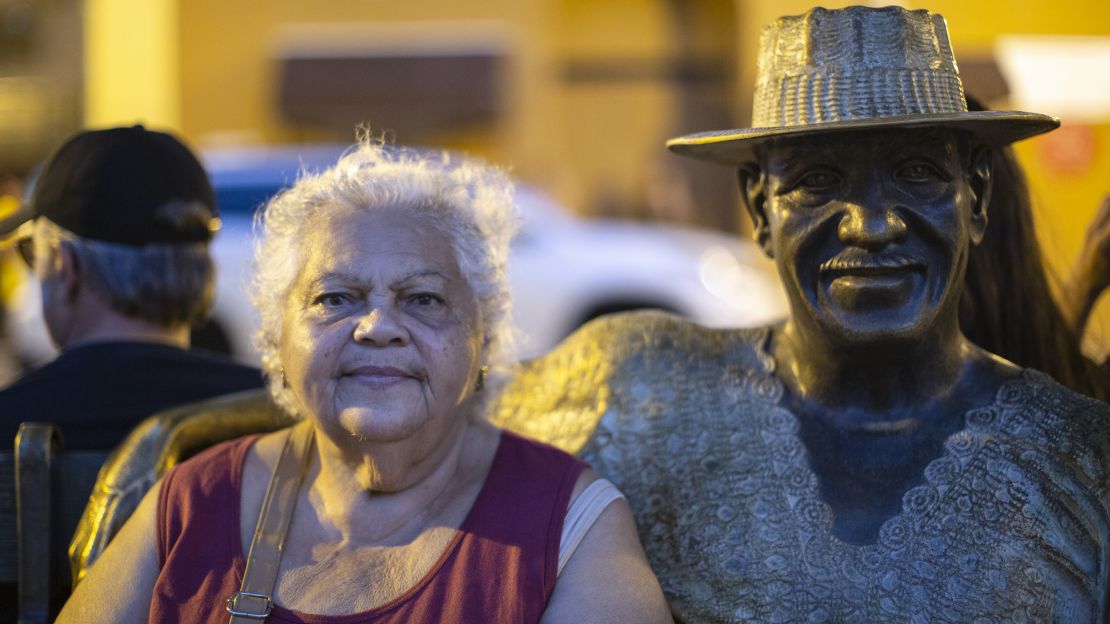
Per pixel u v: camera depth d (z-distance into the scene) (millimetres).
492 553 1852
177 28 10383
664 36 10625
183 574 1882
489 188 2045
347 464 1930
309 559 1894
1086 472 1798
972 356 1919
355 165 1989
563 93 10734
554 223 7805
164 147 2574
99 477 2137
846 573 1832
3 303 7805
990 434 1852
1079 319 2301
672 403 2061
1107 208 2244
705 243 7887
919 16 1798
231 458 2016
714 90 10609
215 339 7289
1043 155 4422
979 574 1782
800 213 1825
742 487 1952
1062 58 4297
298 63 10461
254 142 10461
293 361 1889
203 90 10453
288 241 1933
